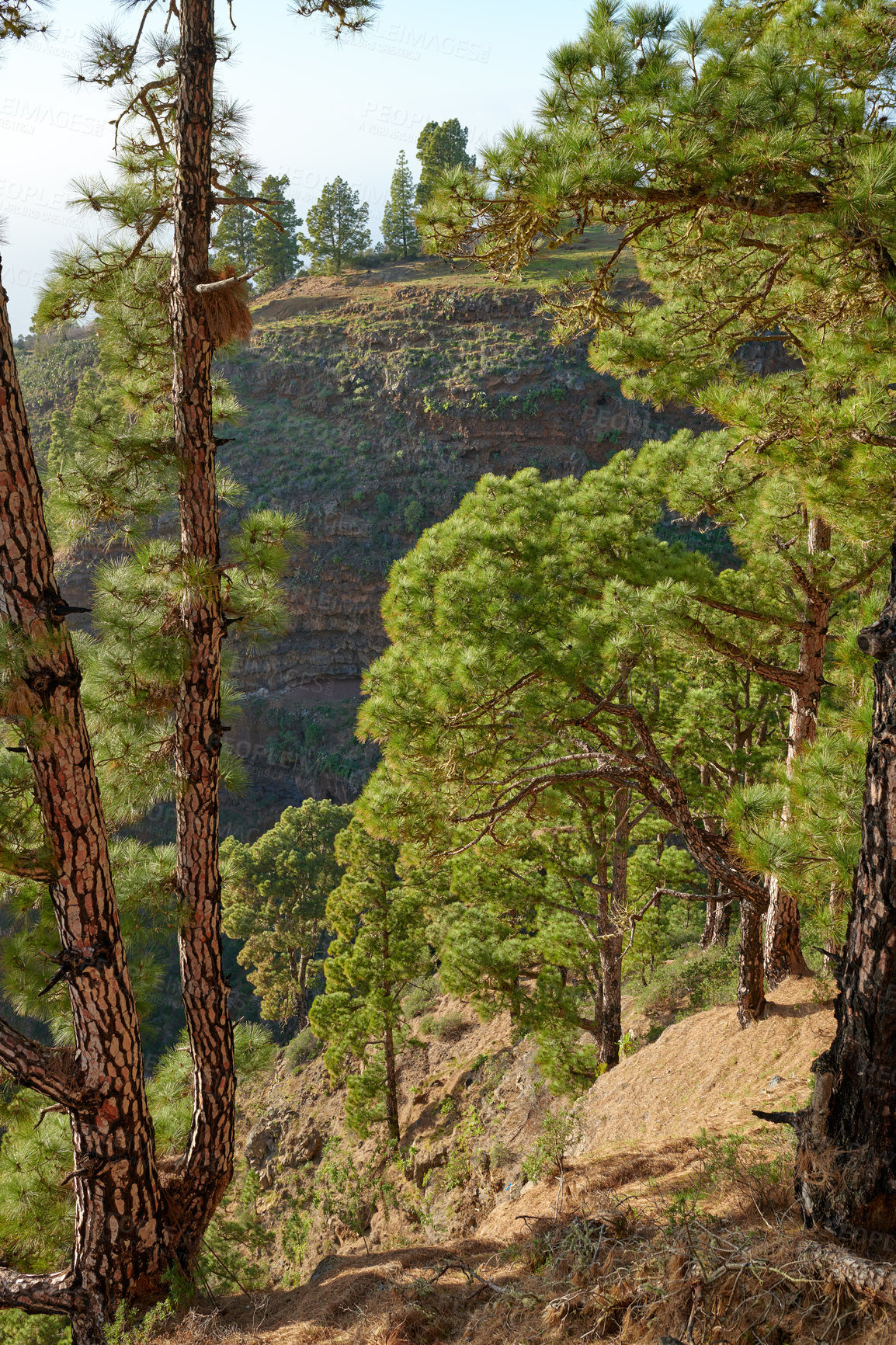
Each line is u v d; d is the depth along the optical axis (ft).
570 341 25.40
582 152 17.54
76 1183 22.49
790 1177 17.38
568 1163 25.32
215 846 25.75
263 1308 21.56
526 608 34.06
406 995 108.37
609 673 35.27
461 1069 82.58
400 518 283.79
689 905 94.22
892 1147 13.42
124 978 22.29
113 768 24.82
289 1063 114.32
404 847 41.60
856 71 21.48
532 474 41.47
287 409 308.81
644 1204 19.35
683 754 58.39
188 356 24.58
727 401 29.25
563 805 48.83
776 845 19.84
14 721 20.59
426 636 36.42
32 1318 25.99
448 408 283.18
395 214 379.14
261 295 362.33
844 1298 12.42
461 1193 60.44
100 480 23.50
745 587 40.06
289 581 278.05
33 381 341.00
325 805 169.37
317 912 158.10
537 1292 16.38
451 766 34.60
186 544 25.09
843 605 46.29
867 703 20.26
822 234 21.90
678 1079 39.55
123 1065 22.03
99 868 21.83
